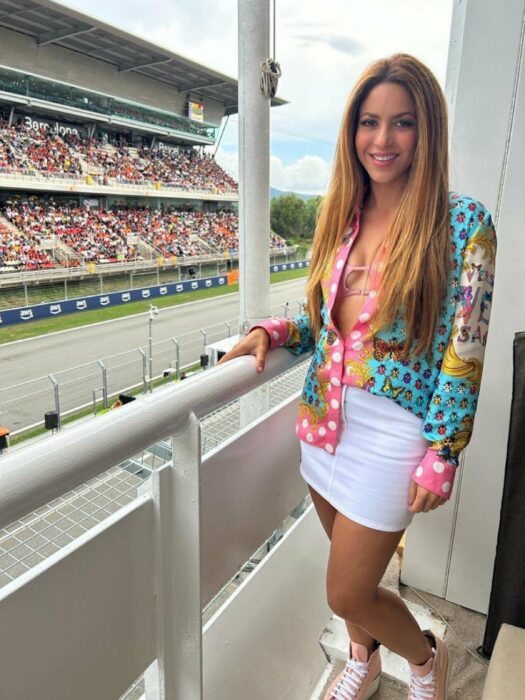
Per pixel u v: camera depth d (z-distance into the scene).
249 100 1.09
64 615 0.58
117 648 0.67
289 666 1.07
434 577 1.38
